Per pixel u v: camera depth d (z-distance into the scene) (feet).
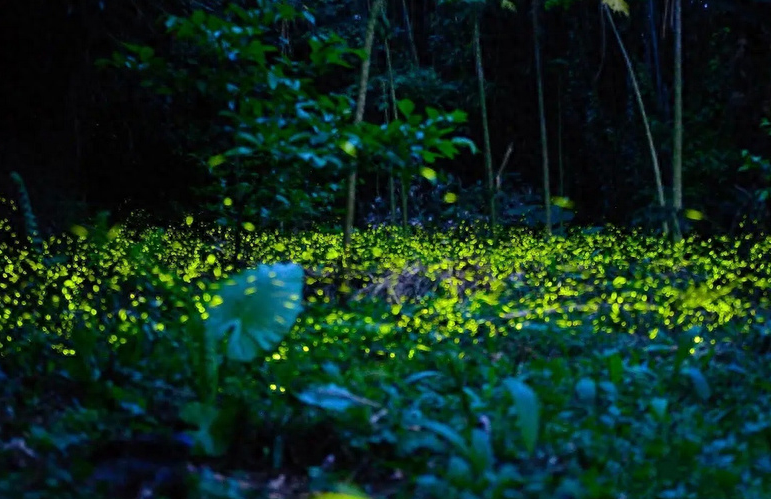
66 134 27.22
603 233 39.42
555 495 8.91
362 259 25.25
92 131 30.68
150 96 29.53
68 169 27.30
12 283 19.21
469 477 9.18
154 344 14.92
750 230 26.94
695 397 14.08
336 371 13.30
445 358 16.01
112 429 10.82
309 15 17.35
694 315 21.54
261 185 19.51
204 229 31.58
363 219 44.24
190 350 14.07
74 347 13.75
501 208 42.06
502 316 20.51
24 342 14.62
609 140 43.88
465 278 25.89
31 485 8.52
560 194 44.29
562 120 47.57
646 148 41.75
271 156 17.57
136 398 11.73
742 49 27.20
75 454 9.83
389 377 14.14
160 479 8.90
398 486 9.86
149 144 32.30
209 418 10.88
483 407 11.96
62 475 8.68
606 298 24.45
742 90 27.43
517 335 19.34
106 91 28.86
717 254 28.91
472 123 49.01
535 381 14.29
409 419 11.00
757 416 12.78
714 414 13.01
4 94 25.46
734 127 28.30
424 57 51.78
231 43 16.65
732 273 25.48
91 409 11.37
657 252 28.91
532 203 44.29
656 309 22.26
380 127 15.81
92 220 27.14
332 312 19.54
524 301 22.86
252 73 17.08
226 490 8.84
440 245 32.58
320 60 17.57
